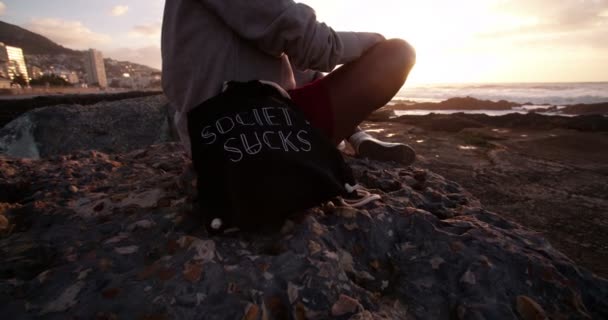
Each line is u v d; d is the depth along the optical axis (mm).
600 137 5020
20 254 959
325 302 797
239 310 746
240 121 897
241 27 961
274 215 865
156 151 2186
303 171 867
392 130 5941
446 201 1401
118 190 1412
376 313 819
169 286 792
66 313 728
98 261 883
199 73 1005
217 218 871
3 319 710
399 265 1002
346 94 1213
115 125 3742
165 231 1028
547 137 5148
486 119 7262
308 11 993
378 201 1227
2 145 3361
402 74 1250
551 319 868
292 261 877
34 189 1505
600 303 947
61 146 3500
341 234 1034
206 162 885
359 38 1158
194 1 972
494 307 851
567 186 2660
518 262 970
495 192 2520
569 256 1629
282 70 1155
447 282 933
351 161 1789
